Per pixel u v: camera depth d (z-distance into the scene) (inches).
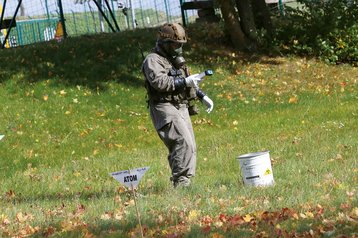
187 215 557.6
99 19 2188.7
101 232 517.3
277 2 2091.5
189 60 1660.9
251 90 1528.1
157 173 854.5
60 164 1062.4
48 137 1228.5
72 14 2231.8
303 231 474.3
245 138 1101.1
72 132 1258.6
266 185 675.4
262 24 1804.9
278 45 1766.7
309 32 1776.6
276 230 473.7
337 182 665.6
